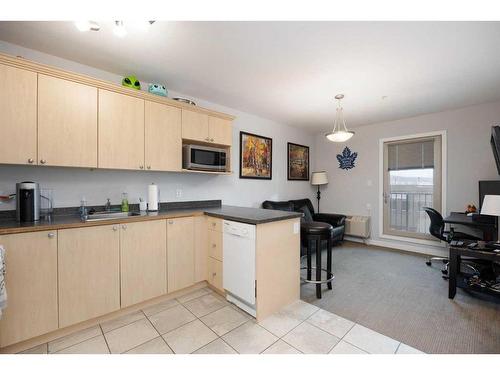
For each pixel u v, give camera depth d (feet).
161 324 6.31
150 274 7.11
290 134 15.62
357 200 15.75
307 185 17.12
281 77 8.43
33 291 5.28
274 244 6.86
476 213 10.29
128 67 7.73
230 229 7.23
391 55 6.94
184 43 6.38
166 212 8.22
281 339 5.70
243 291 6.81
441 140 12.48
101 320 6.39
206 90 9.61
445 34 5.93
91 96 6.66
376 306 7.33
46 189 6.89
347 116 13.30
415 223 13.47
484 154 11.24
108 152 6.96
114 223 6.42
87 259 5.99
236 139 12.24
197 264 8.26
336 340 5.66
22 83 5.65
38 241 5.33
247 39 6.19
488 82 8.78
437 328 6.16
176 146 8.53
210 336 5.81
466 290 8.38
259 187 13.52
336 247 14.46
